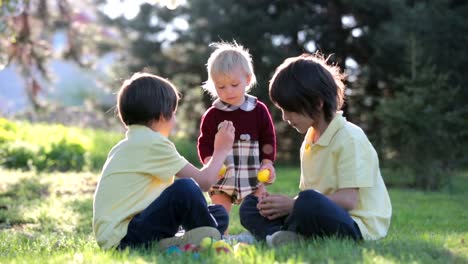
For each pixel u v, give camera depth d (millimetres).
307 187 3906
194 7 15555
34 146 11523
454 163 10695
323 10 15953
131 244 3551
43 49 17078
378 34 14555
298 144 15969
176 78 17016
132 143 3674
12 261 3297
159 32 16828
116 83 17797
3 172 9828
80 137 13148
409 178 11328
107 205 3600
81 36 18312
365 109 16422
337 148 3678
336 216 3434
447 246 3545
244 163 4906
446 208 7434
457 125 10500
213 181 3791
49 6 17719
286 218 3836
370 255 3002
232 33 15094
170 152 3680
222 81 4742
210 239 3346
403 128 10281
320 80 3660
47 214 6219
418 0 14562
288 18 15133
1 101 31922
